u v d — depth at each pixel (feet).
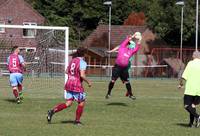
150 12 469.57
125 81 125.70
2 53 267.59
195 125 91.20
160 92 193.47
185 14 435.94
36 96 150.71
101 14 543.39
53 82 204.23
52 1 542.98
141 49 450.71
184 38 440.86
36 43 265.34
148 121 98.27
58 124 90.63
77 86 89.20
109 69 391.86
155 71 400.67
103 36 483.51
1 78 253.85
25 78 227.81
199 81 88.33
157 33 458.09
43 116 102.22
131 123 94.53
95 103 132.36
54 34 249.75
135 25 503.20
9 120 95.40
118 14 545.44
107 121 96.58
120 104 130.72
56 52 241.76
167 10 449.06
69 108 116.78
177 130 86.84
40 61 248.52
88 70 403.95
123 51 122.21
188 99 88.99
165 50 406.62
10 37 297.94
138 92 192.13
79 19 544.62
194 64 88.28
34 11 481.05
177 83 271.69
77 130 83.92
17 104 125.49
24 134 78.89
